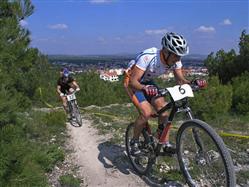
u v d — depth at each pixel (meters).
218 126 8.45
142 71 4.38
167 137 4.44
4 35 5.22
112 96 15.46
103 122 9.16
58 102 15.91
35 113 8.98
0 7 6.74
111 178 5.07
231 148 6.30
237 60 14.02
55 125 8.31
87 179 5.11
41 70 18.28
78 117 8.90
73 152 6.32
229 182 3.52
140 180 4.93
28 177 3.70
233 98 10.38
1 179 3.61
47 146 5.95
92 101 14.89
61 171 5.41
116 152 6.11
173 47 4.03
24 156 3.79
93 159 5.86
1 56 4.94
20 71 7.00
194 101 9.09
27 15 7.02
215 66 14.92
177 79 4.55
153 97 4.57
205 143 3.88
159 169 5.13
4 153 3.58
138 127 4.70
